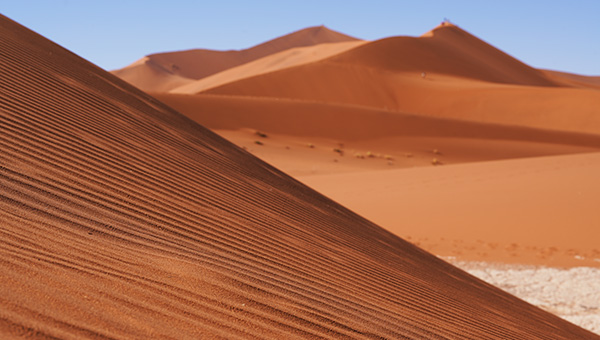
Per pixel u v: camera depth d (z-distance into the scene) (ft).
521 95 352.49
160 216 17.10
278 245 18.37
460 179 90.94
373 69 397.39
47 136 20.97
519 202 72.69
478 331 16.79
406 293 18.21
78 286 9.73
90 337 7.95
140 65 652.07
